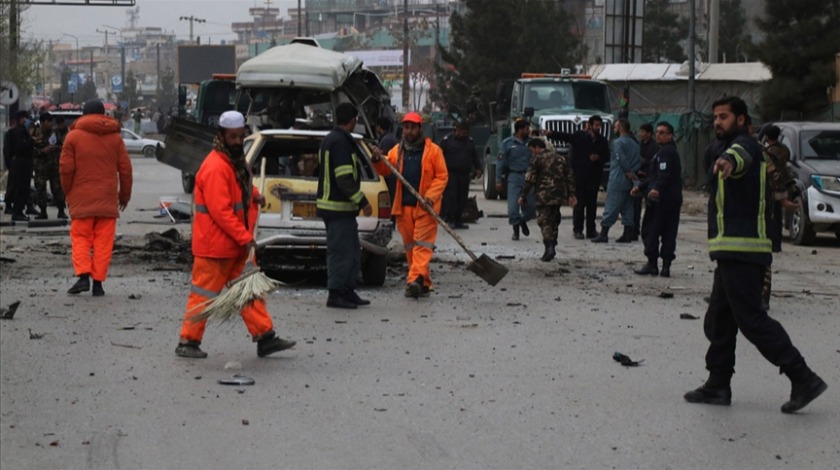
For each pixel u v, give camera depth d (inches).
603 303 497.4
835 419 301.3
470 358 373.1
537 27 2121.1
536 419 297.9
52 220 827.4
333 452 266.4
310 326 426.6
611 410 308.2
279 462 258.4
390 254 621.3
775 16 1270.9
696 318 458.6
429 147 503.5
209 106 1317.7
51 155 858.8
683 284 566.6
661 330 430.9
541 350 388.8
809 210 774.5
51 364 354.6
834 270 638.5
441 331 420.2
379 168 506.0
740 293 305.0
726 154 300.2
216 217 357.7
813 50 1246.3
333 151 462.9
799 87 1256.8
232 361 360.2
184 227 824.3
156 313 448.1
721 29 2815.0
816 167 784.3
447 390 328.5
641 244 765.3
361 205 468.8
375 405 310.3
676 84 1652.3
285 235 508.4
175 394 319.6
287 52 944.9
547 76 1267.2
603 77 1684.3
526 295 517.7
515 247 729.6
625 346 398.3
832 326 446.9
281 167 555.2
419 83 3885.3
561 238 804.0
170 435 279.1
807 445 276.7
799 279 596.1
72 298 484.1
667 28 2787.9
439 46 2161.7
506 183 794.8
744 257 303.3
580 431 286.8
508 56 2068.2
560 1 2412.6
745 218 305.6
